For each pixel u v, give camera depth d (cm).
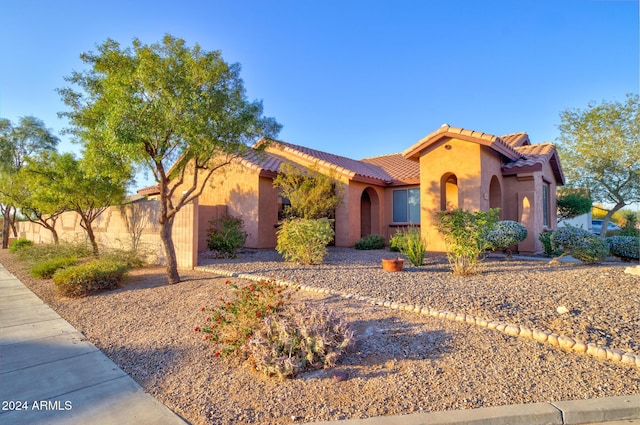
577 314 631
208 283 1002
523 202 1633
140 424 387
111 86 858
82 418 400
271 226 1892
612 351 492
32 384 483
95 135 920
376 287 873
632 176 2108
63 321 771
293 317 557
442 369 475
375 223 2161
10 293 1056
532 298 734
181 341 618
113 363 553
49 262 1329
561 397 409
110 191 1534
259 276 1029
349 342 516
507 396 413
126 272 1109
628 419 384
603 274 922
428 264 1252
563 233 1187
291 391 439
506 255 1400
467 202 1480
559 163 1944
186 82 852
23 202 1936
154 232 1412
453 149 1538
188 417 400
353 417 384
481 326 604
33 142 2477
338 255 1552
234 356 546
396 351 529
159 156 950
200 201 2161
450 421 371
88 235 1820
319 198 1638
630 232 2239
